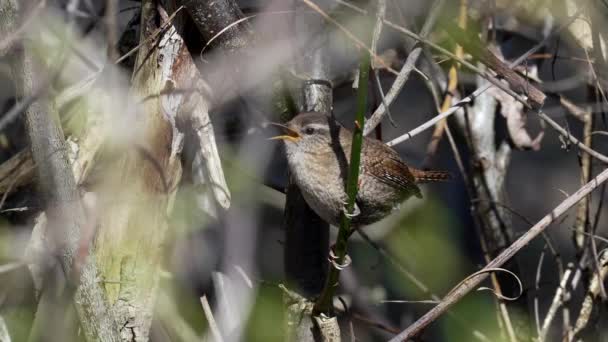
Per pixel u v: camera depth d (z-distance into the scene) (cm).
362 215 813
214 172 715
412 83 1123
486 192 922
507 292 913
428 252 951
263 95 732
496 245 920
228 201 718
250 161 832
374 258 1020
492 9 875
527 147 913
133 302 679
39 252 716
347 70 893
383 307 957
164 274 739
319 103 763
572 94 1002
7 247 726
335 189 723
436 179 905
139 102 695
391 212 845
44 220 722
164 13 696
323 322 678
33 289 734
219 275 762
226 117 847
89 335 617
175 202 743
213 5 681
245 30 696
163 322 750
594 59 786
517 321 910
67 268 616
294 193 751
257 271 866
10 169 742
